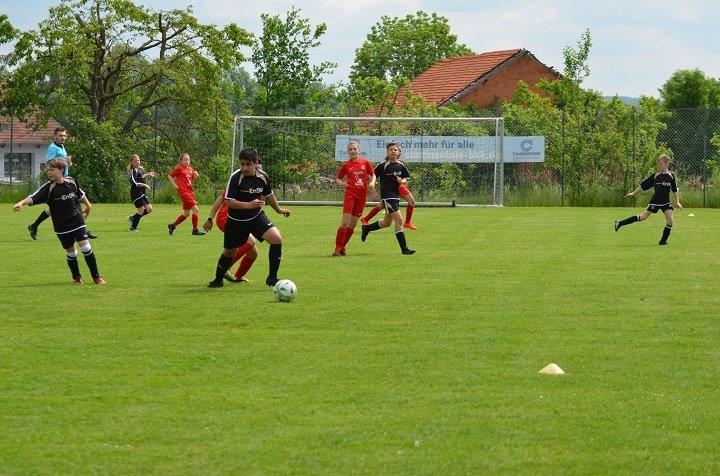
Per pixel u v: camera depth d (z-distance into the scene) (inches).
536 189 1636.3
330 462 273.6
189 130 1841.8
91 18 1793.8
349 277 637.3
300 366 383.6
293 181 1670.8
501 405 328.8
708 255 776.9
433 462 273.6
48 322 472.7
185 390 347.6
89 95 1838.1
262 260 737.0
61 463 273.4
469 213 1378.0
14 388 349.4
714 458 277.6
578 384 356.5
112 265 700.7
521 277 639.1
